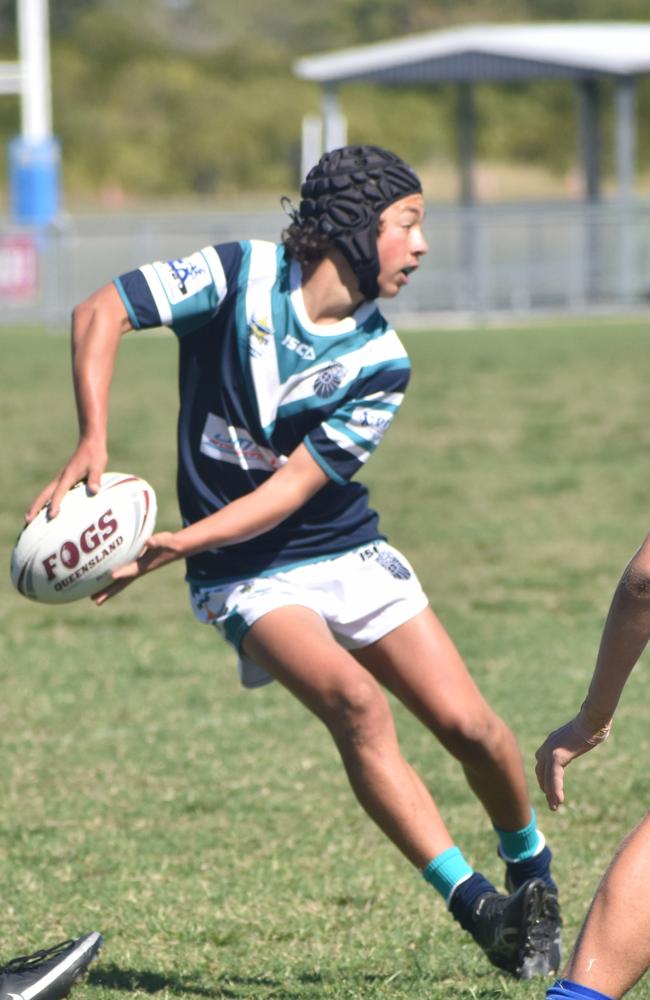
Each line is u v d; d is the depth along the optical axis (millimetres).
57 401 59469
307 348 13555
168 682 25344
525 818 14414
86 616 30438
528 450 48156
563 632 27828
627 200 93312
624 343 77188
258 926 15312
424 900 16094
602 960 9820
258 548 13812
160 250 88688
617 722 22438
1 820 18734
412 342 80375
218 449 13906
